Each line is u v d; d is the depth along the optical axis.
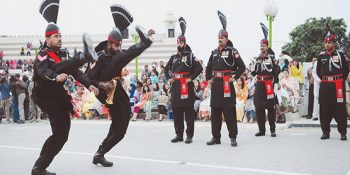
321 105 8.59
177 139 8.55
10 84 15.95
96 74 5.67
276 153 6.83
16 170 5.79
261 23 9.52
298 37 39.81
